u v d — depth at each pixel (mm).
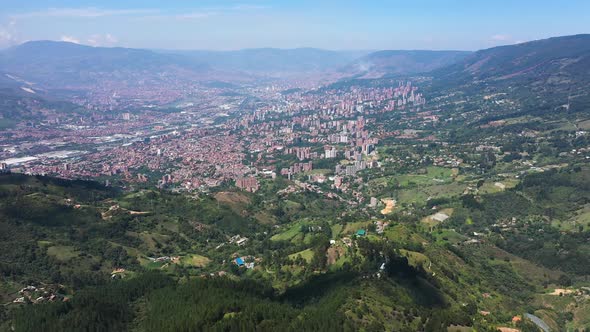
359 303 190000
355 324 174250
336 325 167750
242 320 175250
